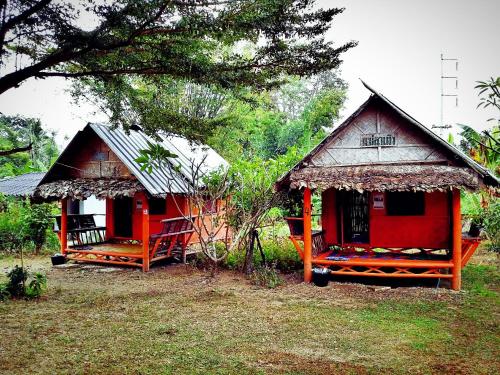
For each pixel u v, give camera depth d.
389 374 6.25
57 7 6.31
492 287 11.81
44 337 7.88
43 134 34.78
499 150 7.95
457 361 6.74
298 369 6.43
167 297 11.02
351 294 11.17
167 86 11.24
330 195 14.26
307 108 41.44
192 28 6.66
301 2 6.68
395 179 11.21
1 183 25.80
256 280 12.49
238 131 34.88
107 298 10.91
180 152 18.00
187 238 16.27
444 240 12.68
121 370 6.37
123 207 17.73
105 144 15.65
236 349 7.29
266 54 7.33
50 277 13.80
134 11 6.24
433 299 10.56
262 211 13.61
